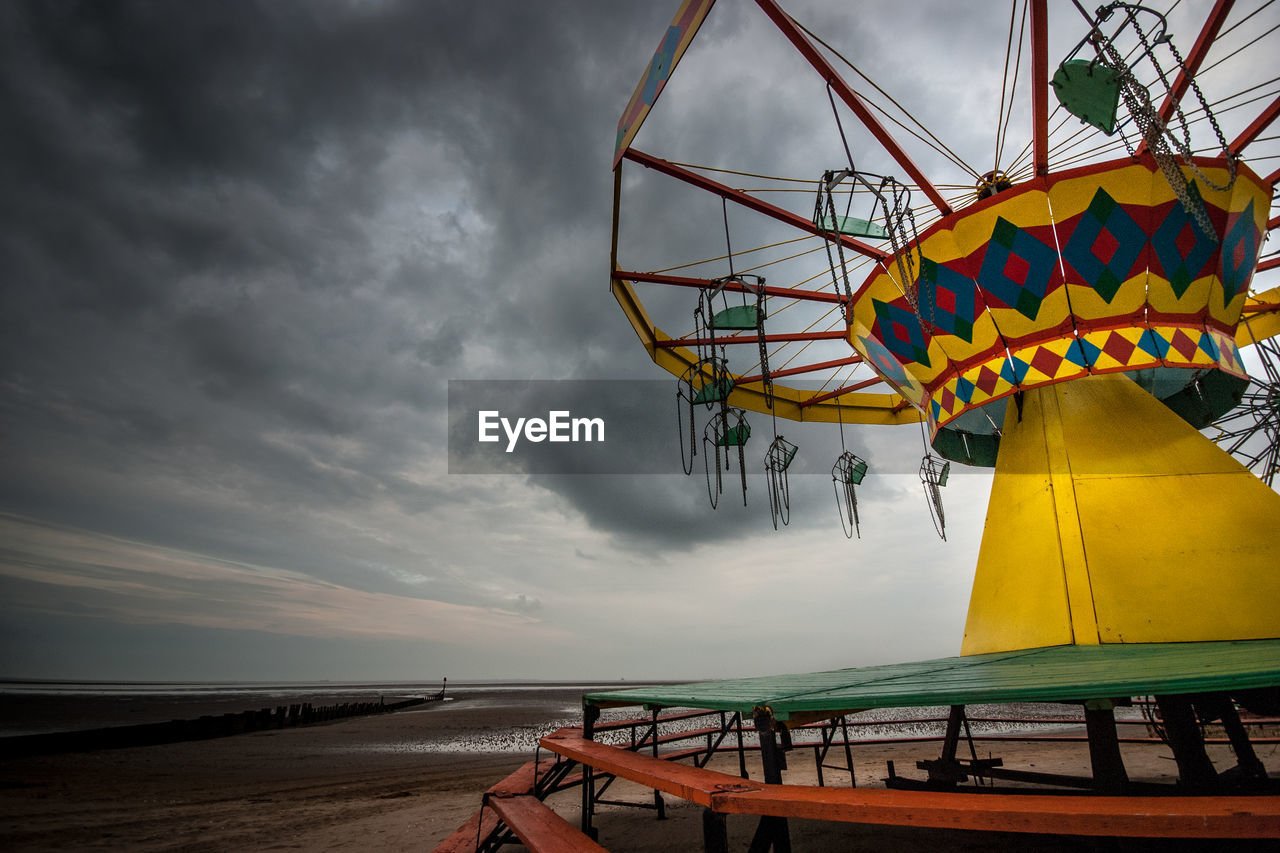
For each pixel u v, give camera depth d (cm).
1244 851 454
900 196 736
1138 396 770
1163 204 727
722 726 877
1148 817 228
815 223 816
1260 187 771
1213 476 695
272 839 910
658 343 1306
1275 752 1269
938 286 845
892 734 2338
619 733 2598
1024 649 678
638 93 896
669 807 976
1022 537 748
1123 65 509
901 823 270
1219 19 698
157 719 4178
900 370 982
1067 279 771
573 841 429
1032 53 689
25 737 2139
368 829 945
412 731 3434
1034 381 791
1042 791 734
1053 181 743
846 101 756
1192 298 766
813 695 374
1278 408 962
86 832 995
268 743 2734
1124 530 677
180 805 1235
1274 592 614
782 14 721
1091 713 516
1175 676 318
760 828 363
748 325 1024
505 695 10594
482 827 671
